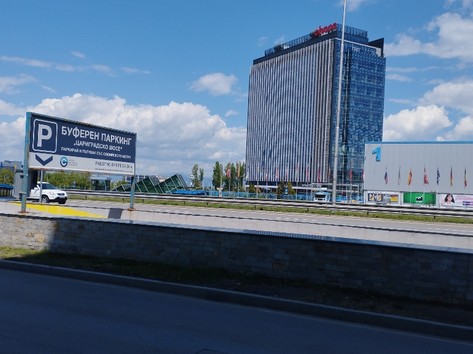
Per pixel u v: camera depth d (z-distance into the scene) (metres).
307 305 7.82
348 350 5.93
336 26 121.12
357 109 113.06
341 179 112.12
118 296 8.55
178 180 56.72
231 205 35.44
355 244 9.05
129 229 11.56
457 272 8.25
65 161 17.08
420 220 29.55
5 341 5.68
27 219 13.01
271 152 147.00
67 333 6.10
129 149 20.81
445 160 57.91
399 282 8.66
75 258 11.66
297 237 9.62
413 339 6.61
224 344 5.91
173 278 9.61
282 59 142.88
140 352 5.45
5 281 9.55
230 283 9.25
